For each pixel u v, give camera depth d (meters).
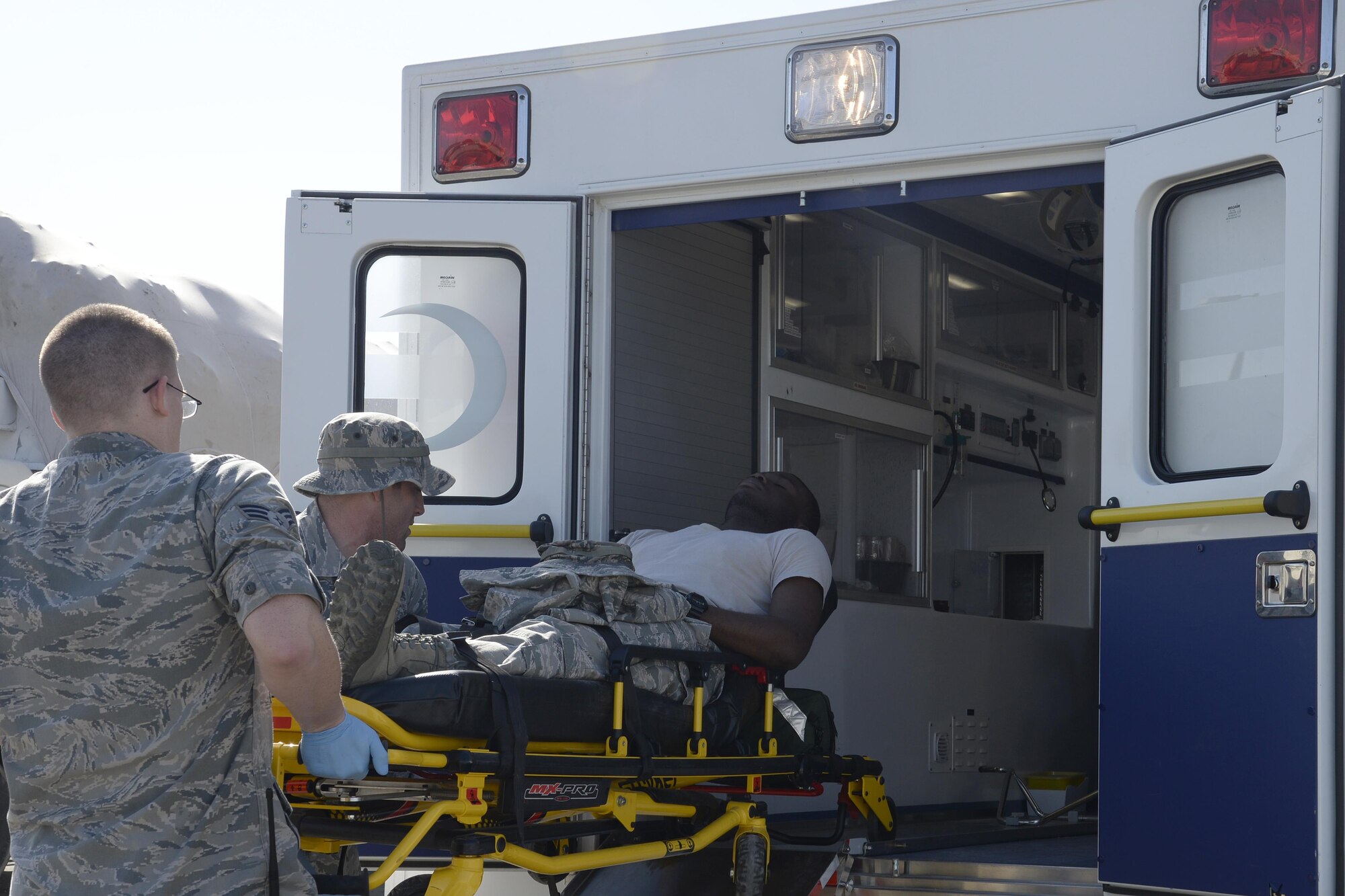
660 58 5.04
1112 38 4.42
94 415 2.71
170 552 2.55
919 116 4.66
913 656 6.84
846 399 6.98
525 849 3.53
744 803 4.32
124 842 2.47
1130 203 4.21
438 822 3.53
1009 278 8.24
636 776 3.72
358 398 5.16
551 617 3.82
